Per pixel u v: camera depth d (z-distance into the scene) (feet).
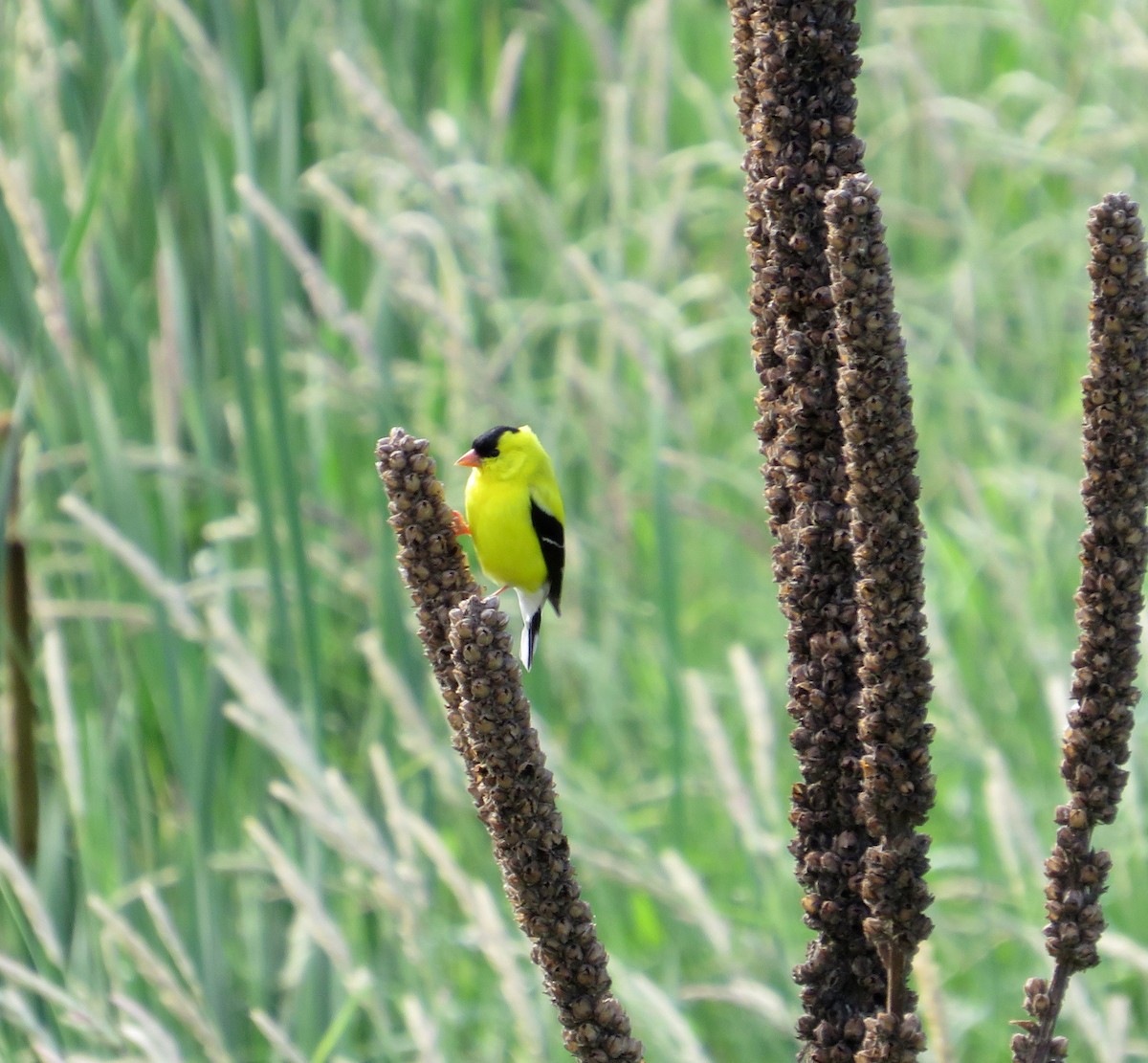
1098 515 11.85
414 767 30.71
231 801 32.99
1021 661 36.94
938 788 37.96
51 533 32.86
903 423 11.69
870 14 50.24
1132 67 43.52
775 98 13.26
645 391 40.88
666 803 36.11
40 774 33.17
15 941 28.43
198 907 29.50
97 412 32.12
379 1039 28.86
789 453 13.69
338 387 37.37
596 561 39.04
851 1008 14.14
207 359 36.81
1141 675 33.24
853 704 13.71
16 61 36.60
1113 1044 23.36
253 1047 29.86
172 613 28.30
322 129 40.86
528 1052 26.86
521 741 12.16
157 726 34.50
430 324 36.52
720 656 40.22
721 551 41.88
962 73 53.52
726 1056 31.01
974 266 41.75
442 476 36.14
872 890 12.28
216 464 36.01
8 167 28.14
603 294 33.14
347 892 30.42
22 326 33.27
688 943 30.68
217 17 32.71
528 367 40.45
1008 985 33.12
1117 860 33.63
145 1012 22.06
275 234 32.40
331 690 36.58
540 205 40.04
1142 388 11.59
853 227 11.37
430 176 33.30
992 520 39.17
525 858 12.34
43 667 30.71
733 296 42.65
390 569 32.89
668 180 45.93
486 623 11.98
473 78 48.88
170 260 33.42
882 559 11.89
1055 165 40.75
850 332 11.59
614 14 52.65
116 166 37.06
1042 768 35.55
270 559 30.17
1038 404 42.06
